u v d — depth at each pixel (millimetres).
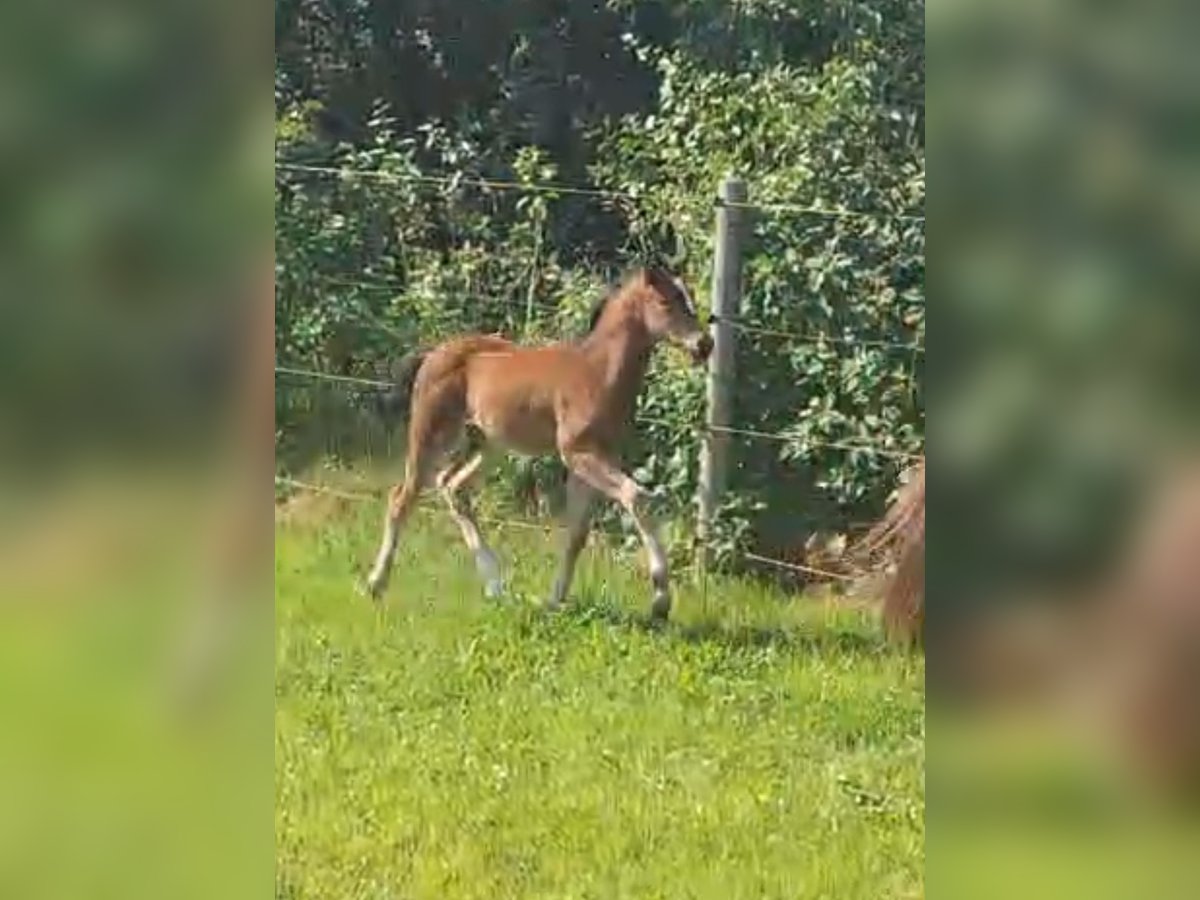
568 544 6211
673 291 6348
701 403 6812
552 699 4992
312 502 6965
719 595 6289
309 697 4793
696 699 5055
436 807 4020
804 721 4836
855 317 6754
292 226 7566
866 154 6992
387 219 7699
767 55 7484
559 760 4414
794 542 6621
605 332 6324
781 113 7152
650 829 3926
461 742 4523
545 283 7691
